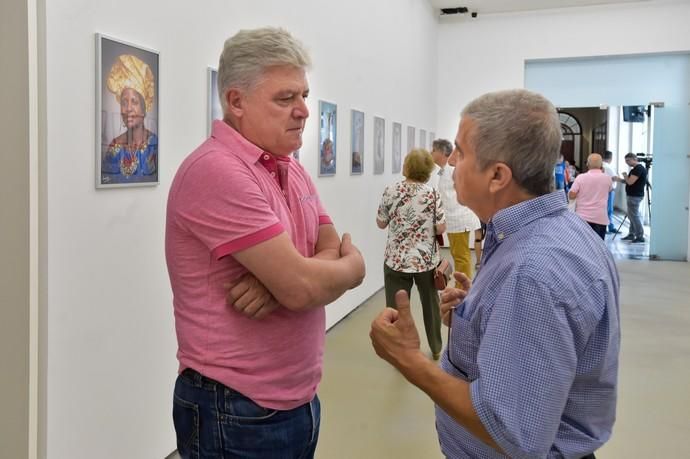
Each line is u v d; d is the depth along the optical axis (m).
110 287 2.25
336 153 4.93
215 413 1.27
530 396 1.03
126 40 2.29
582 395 1.18
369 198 5.98
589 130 13.09
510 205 1.22
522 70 9.52
